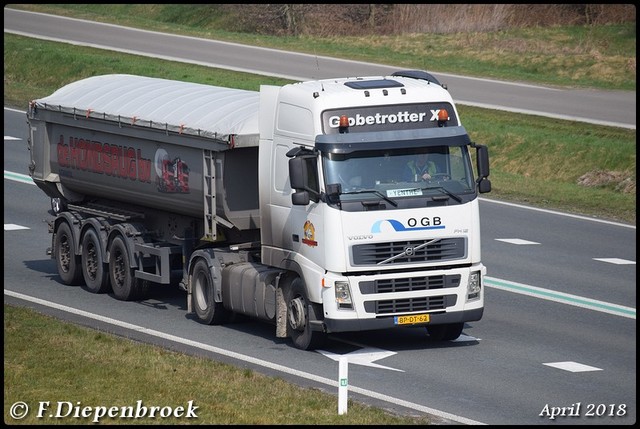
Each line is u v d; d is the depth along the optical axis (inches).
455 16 6501.0
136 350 1674.5
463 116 4126.5
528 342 1825.8
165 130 2012.8
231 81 4658.0
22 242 2662.4
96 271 2194.9
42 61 5172.2
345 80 1850.4
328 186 1704.0
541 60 5354.3
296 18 6963.6
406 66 5251.0
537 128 3905.0
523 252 2554.1
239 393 1443.2
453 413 1423.5
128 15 7864.2
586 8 6683.1
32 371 1540.4
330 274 1707.7
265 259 1859.0
